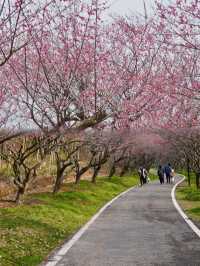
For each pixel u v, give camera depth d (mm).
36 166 18547
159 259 9414
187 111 22547
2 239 11102
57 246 11273
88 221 17047
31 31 10547
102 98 15516
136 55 17375
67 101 13422
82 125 14297
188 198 29062
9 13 9148
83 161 47594
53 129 13766
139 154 60156
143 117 21812
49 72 14336
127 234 13430
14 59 15148
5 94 15789
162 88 17109
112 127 18547
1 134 16844
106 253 10188
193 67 16641
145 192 36875
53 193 24953
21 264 8891
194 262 9094
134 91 17062
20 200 18891
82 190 29984
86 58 15555
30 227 13328
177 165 92500
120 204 25297
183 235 13156
